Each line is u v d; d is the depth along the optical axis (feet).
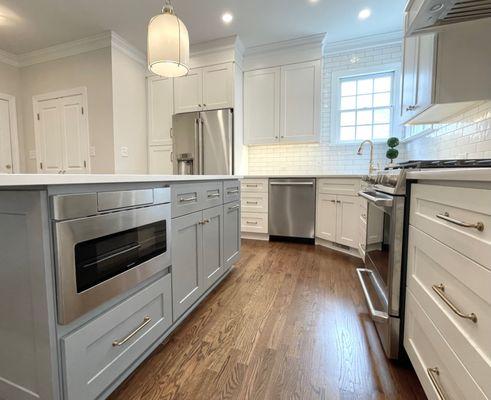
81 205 2.81
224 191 6.66
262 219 11.31
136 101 12.23
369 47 11.41
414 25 4.25
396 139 10.20
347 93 12.07
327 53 11.96
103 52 10.94
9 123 12.30
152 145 12.75
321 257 9.04
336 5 9.07
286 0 8.83
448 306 2.55
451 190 2.53
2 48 11.71
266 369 3.83
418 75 5.90
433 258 2.89
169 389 3.48
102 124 11.24
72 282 2.71
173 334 4.67
